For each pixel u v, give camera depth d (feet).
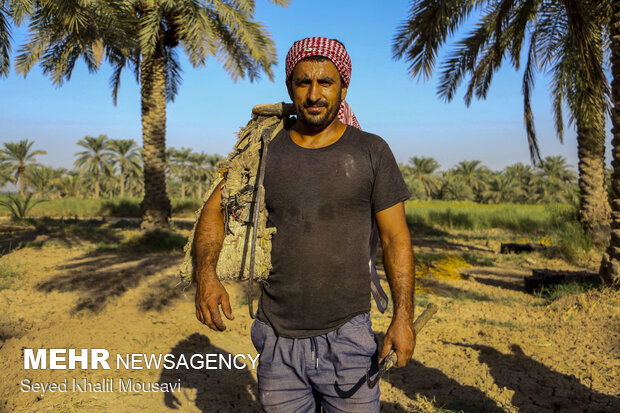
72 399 11.27
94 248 37.32
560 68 36.06
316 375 5.11
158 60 42.29
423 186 218.59
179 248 37.19
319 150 5.15
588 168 36.86
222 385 12.30
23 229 50.57
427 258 34.40
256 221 5.08
